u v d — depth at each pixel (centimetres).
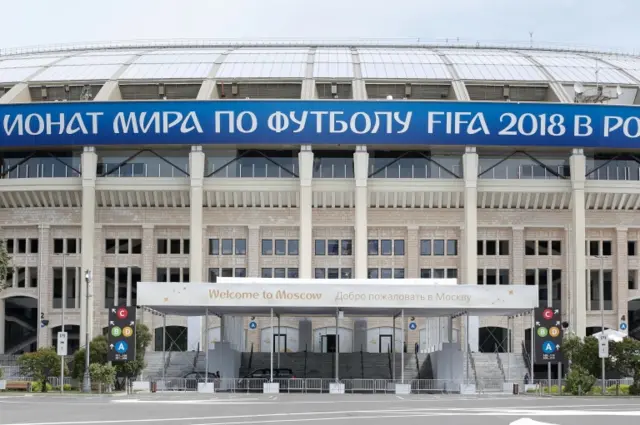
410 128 8281
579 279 8469
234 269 8625
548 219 8688
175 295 6184
